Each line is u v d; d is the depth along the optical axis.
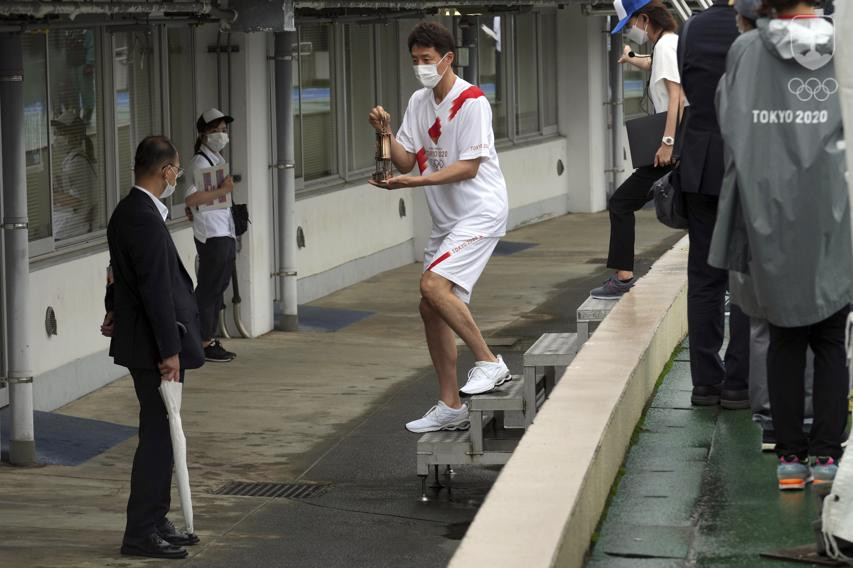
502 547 5.80
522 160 30.84
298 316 20.20
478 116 10.13
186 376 16.42
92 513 11.37
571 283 23.48
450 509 11.30
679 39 9.05
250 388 15.83
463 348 18.20
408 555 10.16
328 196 22.17
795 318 6.92
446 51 10.05
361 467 12.66
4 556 10.09
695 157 9.05
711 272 9.50
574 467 6.86
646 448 8.66
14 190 12.69
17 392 12.82
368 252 23.66
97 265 15.80
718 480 7.95
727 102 6.93
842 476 6.33
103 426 14.18
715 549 6.84
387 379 16.34
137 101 17.20
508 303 21.64
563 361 10.77
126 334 9.91
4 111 12.74
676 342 11.74
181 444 10.03
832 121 6.78
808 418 8.01
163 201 17.70
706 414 9.46
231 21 15.94
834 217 6.81
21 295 12.82
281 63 18.81
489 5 24.09
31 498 11.83
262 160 18.83
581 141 33.03
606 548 6.90
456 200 10.36
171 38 17.92
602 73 33.31
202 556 10.16
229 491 11.95
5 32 12.55
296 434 13.87
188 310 10.02
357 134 23.56
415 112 10.35
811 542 6.88
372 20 21.22
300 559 10.09
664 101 11.75
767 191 6.84
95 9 12.21
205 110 18.47
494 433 11.28
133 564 9.95
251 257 18.72
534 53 31.80
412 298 21.91
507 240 28.81
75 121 15.90
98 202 16.42
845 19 5.98
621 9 11.80
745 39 6.94
